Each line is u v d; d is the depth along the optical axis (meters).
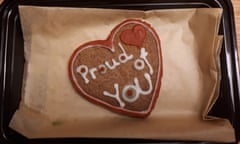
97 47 0.42
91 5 0.44
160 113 0.40
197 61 0.42
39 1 0.43
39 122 0.38
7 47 0.41
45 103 0.40
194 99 0.41
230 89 0.40
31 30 0.42
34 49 0.42
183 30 0.44
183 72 0.42
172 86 0.41
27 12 0.42
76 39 0.43
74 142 0.36
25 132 0.36
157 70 0.41
